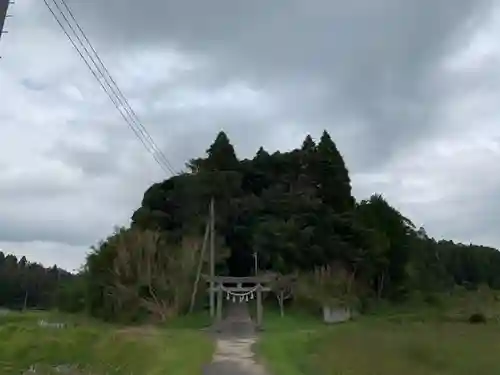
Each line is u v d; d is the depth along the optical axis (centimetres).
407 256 8081
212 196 5619
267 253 6178
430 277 8850
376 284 7450
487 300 8150
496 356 2597
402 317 5891
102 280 5128
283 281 5409
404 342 2936
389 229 7956
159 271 4953
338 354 2358
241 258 6462
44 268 8988
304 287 5631
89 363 2142
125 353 2231
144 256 5012
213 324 4625
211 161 7169
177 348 2406
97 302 5094
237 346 2967
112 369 1997
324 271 5981
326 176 7600
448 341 3198
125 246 5038
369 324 4856
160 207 6462
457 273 11488
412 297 7719
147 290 4925
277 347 2595
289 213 6731
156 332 3675
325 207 7038
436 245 11050
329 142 7806
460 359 2497
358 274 6881
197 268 5072
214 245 5344
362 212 7794
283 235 6206
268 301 5825
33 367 2117
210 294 4959
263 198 6881
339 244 6712
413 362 2330
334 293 5784
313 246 6362
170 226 6250
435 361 2417
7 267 8812
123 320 4831
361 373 1952
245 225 6519
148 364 1939
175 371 1783
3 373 2050
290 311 5634
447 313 6662
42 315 4972
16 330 3098
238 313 5431
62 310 5444
